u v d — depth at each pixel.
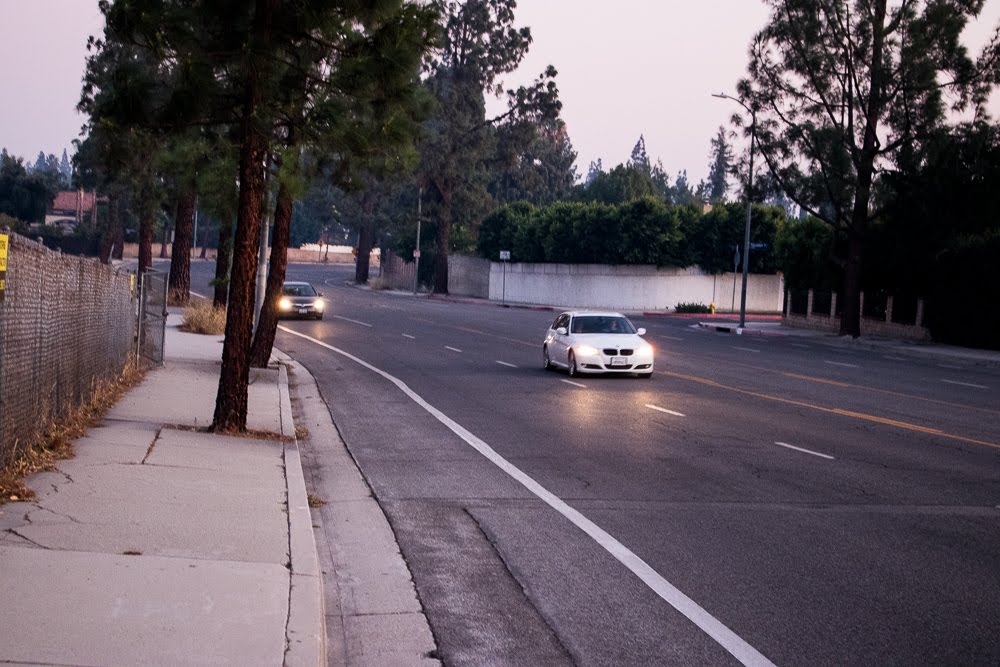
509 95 77.81
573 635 7.03
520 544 9.47
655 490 12.12
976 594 8.12
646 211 73.06
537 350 34.47
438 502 11.28
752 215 74.19
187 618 6.35
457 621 7.30
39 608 6.28
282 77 14.32
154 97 13.83
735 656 6.65
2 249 8.93
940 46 42.59
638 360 25.47
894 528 10.38
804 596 7.98
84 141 52.00
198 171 15.75
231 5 13.66
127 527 8.43
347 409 19.39
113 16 13.05
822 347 42.09
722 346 39.50
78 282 13.55
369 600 7.77
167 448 12.41
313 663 5.78
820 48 44.81
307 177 15.19
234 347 14.34
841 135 44.38
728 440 16.08
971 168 43.47
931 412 20.30
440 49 14.34
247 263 14.34
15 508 8.69
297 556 8.01
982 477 13.27
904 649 6.86
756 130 46.56
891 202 46.00
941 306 44.28
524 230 80.38
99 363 15.95
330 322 46.84
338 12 13.91
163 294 23.78
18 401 9.95
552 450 14.88
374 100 14.39
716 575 8.54
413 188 89.44
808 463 14.11
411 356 31.44
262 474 11.48
